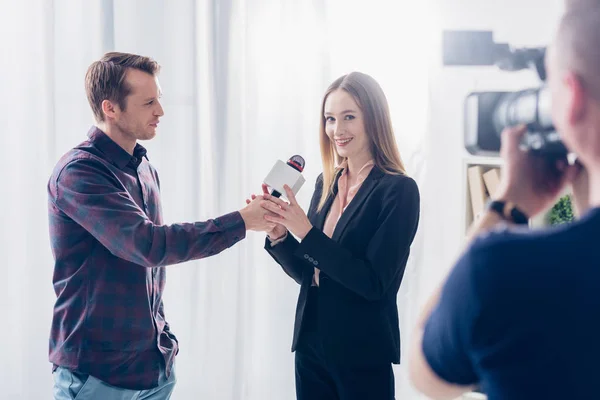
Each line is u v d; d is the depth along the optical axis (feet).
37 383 7.75
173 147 7.86
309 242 4.79
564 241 1.54
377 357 4.84
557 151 1.67
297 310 5.30
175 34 7.79
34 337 7.72
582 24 1.49
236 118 7.78
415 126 7.68
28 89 7.66
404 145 7.73
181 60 7.81
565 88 1.53
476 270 1.59
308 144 7.85
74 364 4.90
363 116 5.04
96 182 4.93
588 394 1.49
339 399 5.10
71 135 7.81
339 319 4.88
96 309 4.95
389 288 4.98
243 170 7.85
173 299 7.97
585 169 1.65
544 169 1.69
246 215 5.04
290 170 5.15
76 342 4.92
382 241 4.70
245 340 7.94
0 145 7.72
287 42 7.72
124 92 5.18
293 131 7.79
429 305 1.86
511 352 1.56
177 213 7.91
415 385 1.85
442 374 1.75
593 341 1.48
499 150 2.18
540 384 1.54
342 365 4.86
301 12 7.72
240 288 7.80
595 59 1.47
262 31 7.78
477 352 1.62
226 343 7.86
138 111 5.25
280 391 8.06
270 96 7.86
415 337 1.85
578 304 1.49
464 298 1.61
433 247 7.70
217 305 7.86
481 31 6.09
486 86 6.49
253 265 7.91
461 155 7.47
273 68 7.81
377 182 4.96
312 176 7.86
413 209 4.80
